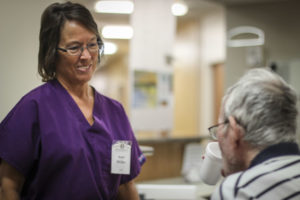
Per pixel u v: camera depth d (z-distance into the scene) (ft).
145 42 10.62
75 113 3.56
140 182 7.45
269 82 2.42
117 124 3.99
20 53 4.82
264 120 2.29
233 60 12.18
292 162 2.25
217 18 16.79
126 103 26.12
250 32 12.01
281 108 2.32
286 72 11.39
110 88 31.35
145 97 10.56
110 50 22.48
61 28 3.37
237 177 2.29
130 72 10.38
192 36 18.52
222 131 2.55
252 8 12.02
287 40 11.59
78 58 3.42
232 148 2.46
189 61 18.71
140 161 4.25
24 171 3.31
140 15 10.60
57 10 3.44
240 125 2.39
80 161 3.40
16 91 4.77
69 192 3.35
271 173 2.19
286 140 2.33
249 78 2.51
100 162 3.58
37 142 3.32
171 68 11.10
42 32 3.46
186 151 7.83
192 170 7.56
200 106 18.11
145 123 10.51
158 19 10.90
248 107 2.34
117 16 17.25
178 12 15.33
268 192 2.13
